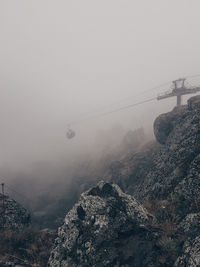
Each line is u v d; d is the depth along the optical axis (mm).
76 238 13562
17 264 13664
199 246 10195
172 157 20625
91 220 13938
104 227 13281
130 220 13562
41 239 16625
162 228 12922
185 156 18625
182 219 13070
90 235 13227
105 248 12344
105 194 15539
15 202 21672
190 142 19734
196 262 9523
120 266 11281
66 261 12781
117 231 13047
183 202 14344
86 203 14992
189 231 11773
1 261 13773
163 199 16422
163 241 11664
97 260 11938
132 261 11375
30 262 14148
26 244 15969
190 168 16438
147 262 11047
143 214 14070
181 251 10938
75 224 14297
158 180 19719
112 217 13812
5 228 17641
